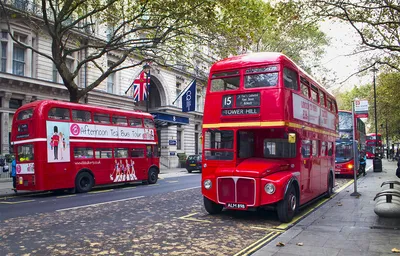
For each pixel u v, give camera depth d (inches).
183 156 1617.9
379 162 1107.9
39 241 291.7
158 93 1637.6
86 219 388.8
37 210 458.0
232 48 726.5
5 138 946.7
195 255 250.2
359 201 489.7
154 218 392.8
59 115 663.8
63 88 1082.1
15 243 286.0
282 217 358.9
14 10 900.0
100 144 744.3
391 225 328.2
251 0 717.9
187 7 708.7
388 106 1572.3
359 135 1012.5
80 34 1088.2
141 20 765.9
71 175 671.1
